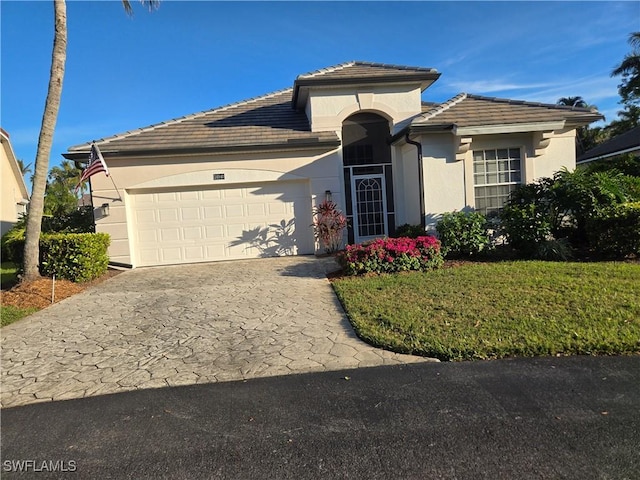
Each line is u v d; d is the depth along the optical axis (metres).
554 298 6.34
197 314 6.99
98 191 12.07
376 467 2.94
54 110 9.42
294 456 3.11
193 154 12.16
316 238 12.45
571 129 11.51
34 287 8.77
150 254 12.44
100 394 4.29
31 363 5.17
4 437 3.54
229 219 12.63
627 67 29.17
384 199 13.69
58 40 9.36
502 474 2.80
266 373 4.60
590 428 3.26
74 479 2.96
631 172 13.52
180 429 3.55
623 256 9.22
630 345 4.62
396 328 5.58
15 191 23.05
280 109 14.99
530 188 10.24
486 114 11.47
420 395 3.92
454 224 10.08
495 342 4.89
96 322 6.78
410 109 13.30
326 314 6.60
